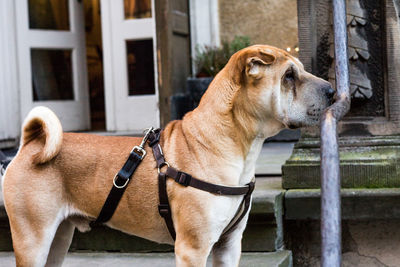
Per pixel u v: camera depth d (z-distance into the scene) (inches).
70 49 248.1
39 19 238.4
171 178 83.6
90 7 333.7
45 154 86.4
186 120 88.0
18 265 87.6
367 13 131.0
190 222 82.1
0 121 223.3
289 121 82.2
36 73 238.5
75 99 250.1
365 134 130.7
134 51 238.8
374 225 129.0
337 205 66.3
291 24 237.0
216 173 83.0
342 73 100.0
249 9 241.4
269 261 112.8
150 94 237.9
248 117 84.2
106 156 88.3
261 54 82.6
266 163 169.8
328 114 76.2
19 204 86.9
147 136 88.7
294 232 132.2
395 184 125.2
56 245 96.0
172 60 215.0
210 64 232.1
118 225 89.4
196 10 243.0
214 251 91.0
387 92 130.3
